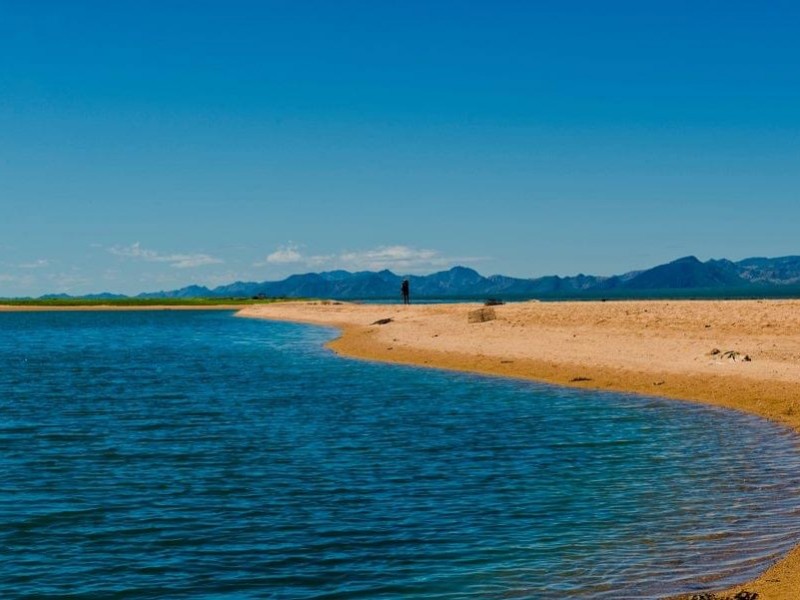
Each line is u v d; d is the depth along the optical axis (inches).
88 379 1756.9
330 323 4158.5
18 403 1362.0
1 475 819.4
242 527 644.1
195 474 818.8
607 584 518.6
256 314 5880.9
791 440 933.2
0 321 5723.4
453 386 1485.0
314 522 655.8
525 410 1197.7
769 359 1466.5
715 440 950.4
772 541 582.9
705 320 2063.2
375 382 1577.3
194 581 535.5
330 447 948.0
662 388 1336.1
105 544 605.9
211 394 1457.9
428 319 3122.5
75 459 895.1
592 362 1627.7
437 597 506.3
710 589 499.5
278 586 526.9
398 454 905.5
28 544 605.9
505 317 2615.7
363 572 549.0
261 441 988.6
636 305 2576.3
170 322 5251.0
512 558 570.6
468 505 701.3
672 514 663.1
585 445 943.7
